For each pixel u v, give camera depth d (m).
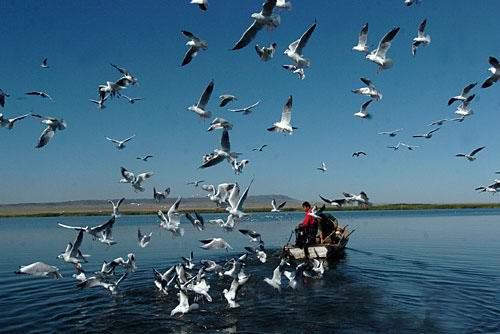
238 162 16.00
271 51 14.07
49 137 15.22
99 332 17.19
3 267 32.28
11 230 78.25
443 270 28.66
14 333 17.05
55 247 46.72
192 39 13.82
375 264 31.00
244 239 49.81
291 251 31.00
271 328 17.53
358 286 23.88
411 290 23.00
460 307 20.00
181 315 18.98
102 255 37.88
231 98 15.36
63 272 29.44
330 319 18.48
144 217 141.12
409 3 15.30
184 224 76.19
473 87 18.22
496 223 80.56
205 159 15.44
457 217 109.50
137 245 45.41
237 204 15.67
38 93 15.14
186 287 17.52
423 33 16.66
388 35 14.97
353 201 16.30
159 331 17.27
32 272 13.76
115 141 18.38
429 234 56.78
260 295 21.91
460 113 18.45
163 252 39.00
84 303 20.86
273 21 12.25
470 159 19.64
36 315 19.19
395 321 18.20
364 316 18.86
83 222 106.56
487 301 20.91
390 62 15.06
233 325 17.81
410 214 141.00
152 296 21.84
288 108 14.54
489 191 18.38
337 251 33.34
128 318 18.67
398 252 37.72
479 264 31.14
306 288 23.34
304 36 13.95
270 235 53.66
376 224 80.75
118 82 17.64
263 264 30.31
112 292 21.30
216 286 23.45
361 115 18.19
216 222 15.81
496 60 14.83
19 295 22.58
